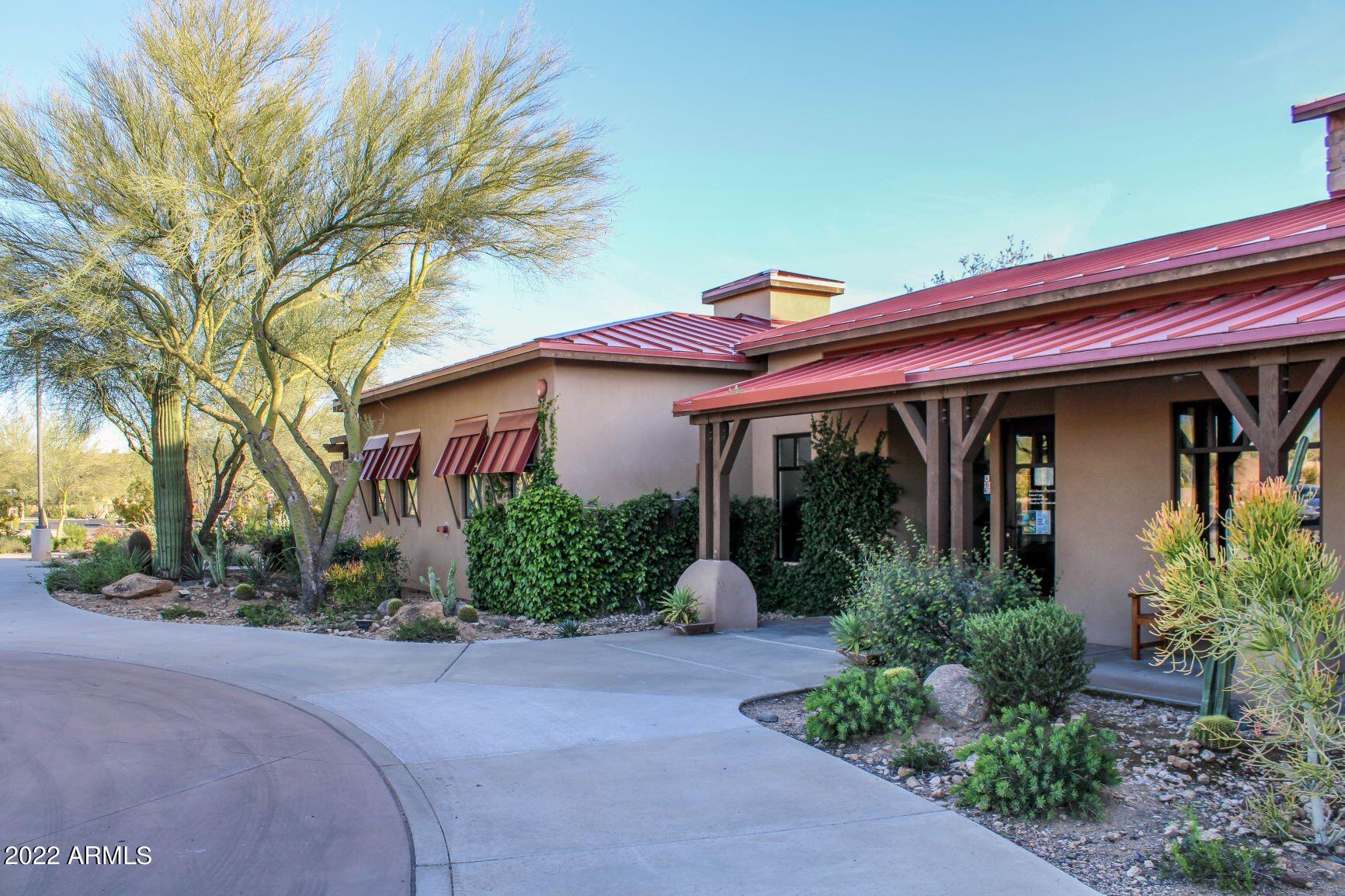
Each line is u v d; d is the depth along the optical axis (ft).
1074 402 33.32
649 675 28.81
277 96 38.06
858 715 21.04
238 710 24.57
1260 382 21.38
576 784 18.37
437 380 52.11
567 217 42.52
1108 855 14.60
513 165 40.68
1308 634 15.20
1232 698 22.29
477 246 42.04
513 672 29.45
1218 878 13.32
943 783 18.04
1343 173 36.04
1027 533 37.11
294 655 32.65
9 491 133.39
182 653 32.99
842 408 33.14
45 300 39.58
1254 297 27.30
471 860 14.61
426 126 38.86
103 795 17.76
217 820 16.43
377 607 44.04
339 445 73.77
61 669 30.07
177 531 56.90
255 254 37.99
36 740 21.59
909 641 25.31
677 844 15.23
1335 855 14.43
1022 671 21.30
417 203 39.65
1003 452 37.81
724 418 38.63
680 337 50.98
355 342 52.11
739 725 22.74
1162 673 26.99
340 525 45.32
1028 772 16.33
